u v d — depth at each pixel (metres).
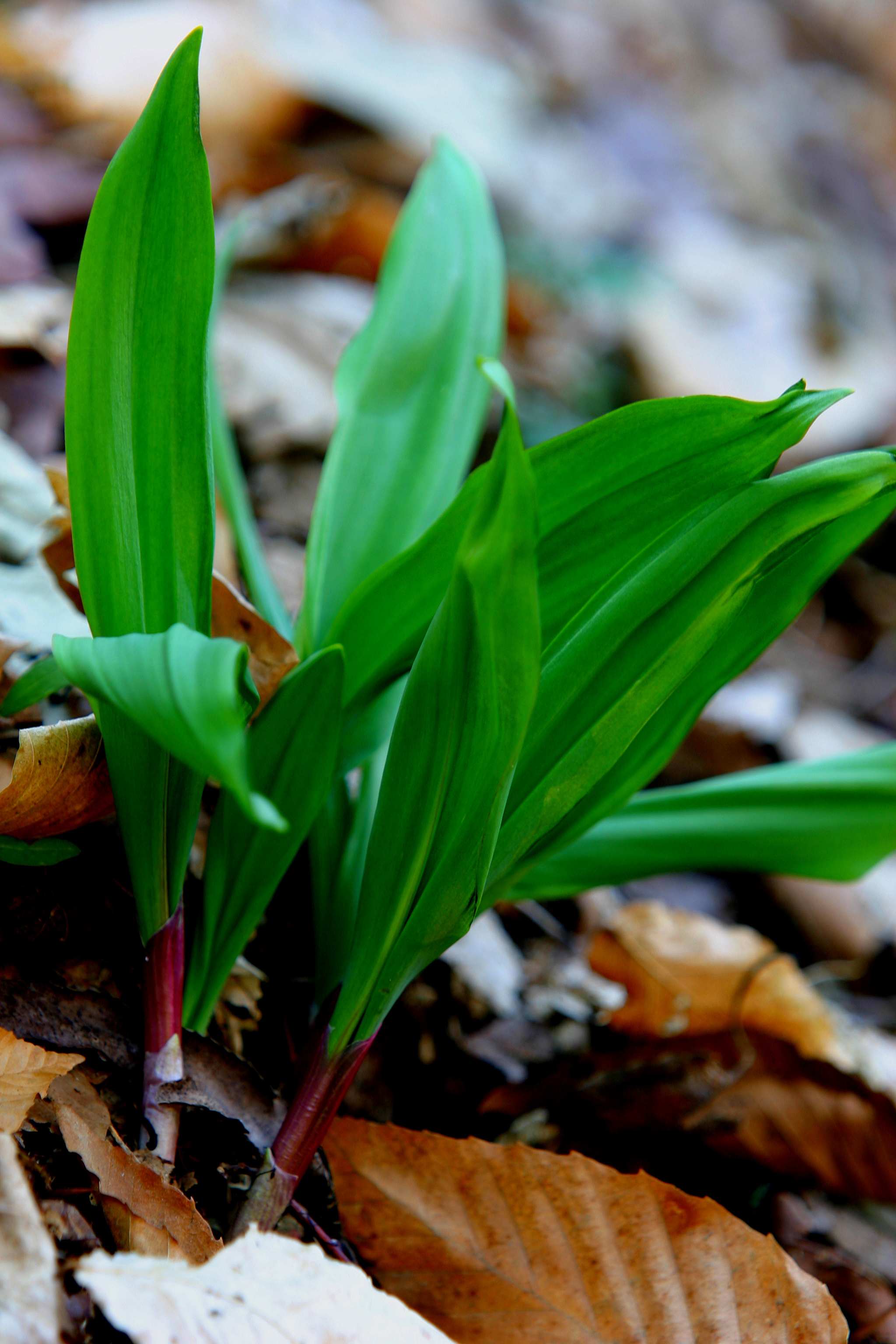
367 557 0.63
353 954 0.58
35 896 0.60
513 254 1.53
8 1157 0.55
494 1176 0.60
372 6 2.02
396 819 0.57
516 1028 0.68
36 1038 0.58
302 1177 0.59
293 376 0.94
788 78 2.87
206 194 0.56
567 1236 0.60
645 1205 0.60
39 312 0.82
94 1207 0.57
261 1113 0.59
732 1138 0.66
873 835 0.63
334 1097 0.58
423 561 0.59
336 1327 0.56
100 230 0.56
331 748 0.58
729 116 2.54
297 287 1.14
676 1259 0.60
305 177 1.28
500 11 2.39
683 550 0.56
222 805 0.59
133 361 0.56
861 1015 0.81
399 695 0.62
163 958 0.58
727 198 2.23
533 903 0.73
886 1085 0.72
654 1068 0.66
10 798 0.57
